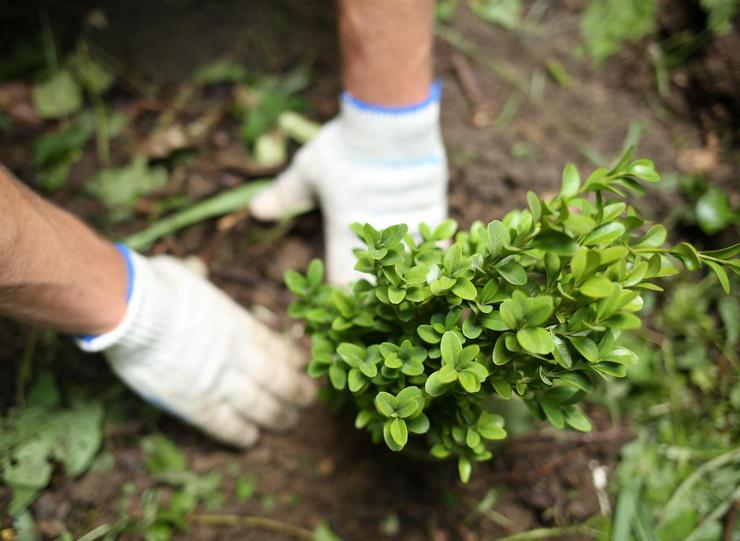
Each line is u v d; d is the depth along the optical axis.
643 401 0.83
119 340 0.75
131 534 0.81
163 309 0.77
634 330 0.85
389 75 0.81
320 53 0.99
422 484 0.84
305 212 0.94
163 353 0.78
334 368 0.66
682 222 0.87
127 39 0.99
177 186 0.95
